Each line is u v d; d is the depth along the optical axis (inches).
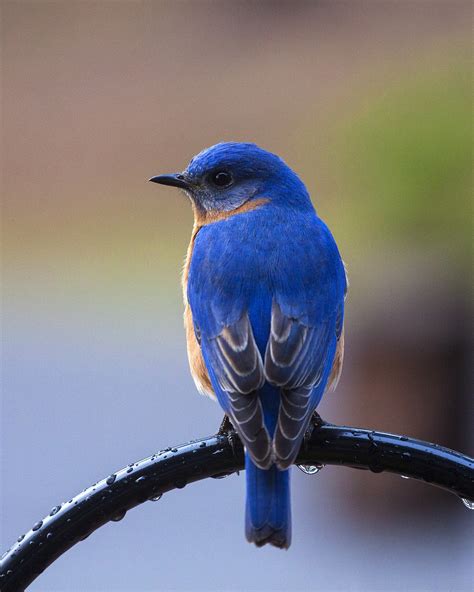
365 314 524.1
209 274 309.7
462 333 526.3
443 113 482.3
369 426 531.2
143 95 746.2
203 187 343.3
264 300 302.4
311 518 557.6
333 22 667.4
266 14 710.5
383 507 548.7
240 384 285.0
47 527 259.9
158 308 771.4
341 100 533.0
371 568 524.4
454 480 263.4
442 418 530.3
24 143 751.1
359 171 490.6
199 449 271.6
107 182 746.2
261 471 264.7
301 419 274.8
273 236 314.8
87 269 763.4
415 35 582.2
